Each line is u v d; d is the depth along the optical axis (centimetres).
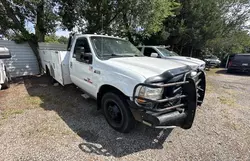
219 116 391
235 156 249
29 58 862
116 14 852
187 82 254
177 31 1472
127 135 295
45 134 290
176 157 243
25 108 401
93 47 355
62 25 888
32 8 768
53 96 494
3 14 767
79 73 397
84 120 346
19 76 823
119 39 431
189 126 262
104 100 320
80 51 367
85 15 830
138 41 1233
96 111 391
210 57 1978
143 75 246
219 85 763
